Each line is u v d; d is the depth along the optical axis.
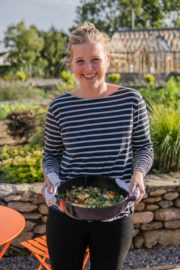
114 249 1.62
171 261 3.15
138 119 1.67
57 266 1.70
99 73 1.59
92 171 1.67
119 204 1.50
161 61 24.81
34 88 16.69
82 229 1.61
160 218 3.34
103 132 1.64
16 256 3.25
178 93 6.48
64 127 1.69
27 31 40.97
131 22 42.22
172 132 3.87
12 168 3.56
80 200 1.62
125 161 1.67
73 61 1.61
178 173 3.62
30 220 3.23
